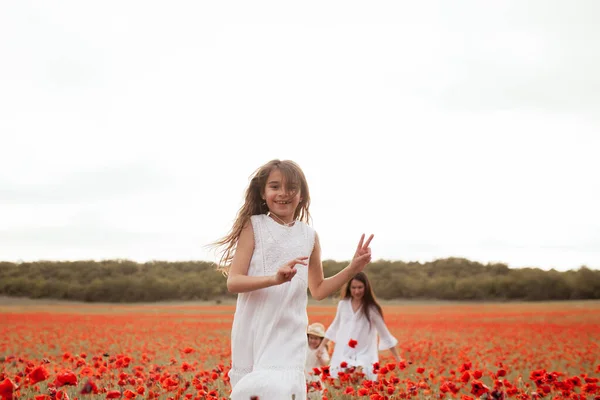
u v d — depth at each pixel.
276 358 3.60
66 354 8.95
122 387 6.31
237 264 3.85
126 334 22.42
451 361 12.27
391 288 85.12
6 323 29.28
